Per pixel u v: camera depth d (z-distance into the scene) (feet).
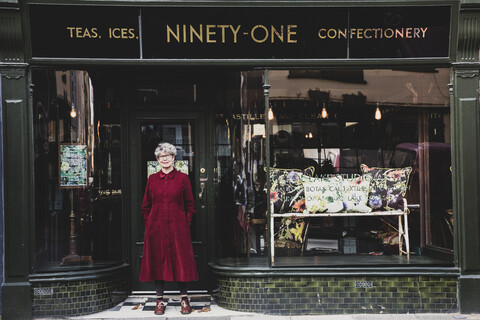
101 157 18.60
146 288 19.77
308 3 17.16
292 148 18.67
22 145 17.07
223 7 17.17
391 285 17.44
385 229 18.78
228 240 18.65
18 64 17.03
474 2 16.93
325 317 17.08
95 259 18.20
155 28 17.31
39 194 17.47
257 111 18.38
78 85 18.08
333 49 17.62
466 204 17.44
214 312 17.51
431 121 18.39
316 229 18.58
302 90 18.48
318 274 17.38
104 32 17.24
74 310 17.29
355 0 17.19
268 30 17.47
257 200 18.43
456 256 17.57
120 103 19.54
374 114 18.83
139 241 19.77
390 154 18.92
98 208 18.42
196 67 17.95
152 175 17.70
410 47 17.62
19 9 16.62
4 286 16.87
